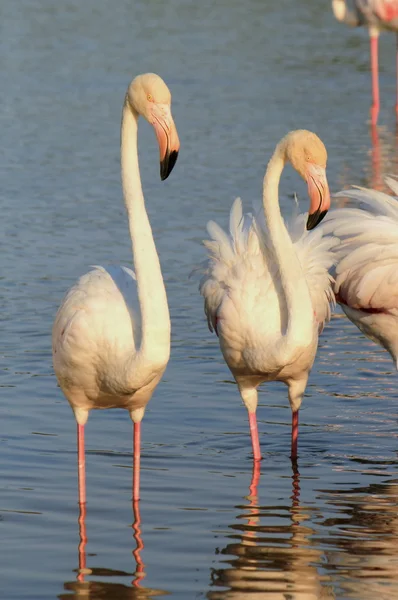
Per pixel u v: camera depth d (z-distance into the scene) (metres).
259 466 10.68
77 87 32.81
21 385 12.63
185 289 16.38
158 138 9.40
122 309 9.62
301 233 11.58
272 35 43.12
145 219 9.39
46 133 27.47
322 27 45.38
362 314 12.93
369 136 27.83
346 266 12.70
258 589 8.06
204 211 20.64
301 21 46.72
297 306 10.47
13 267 17.27
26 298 15.77
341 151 25.95
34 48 39.19
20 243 18.62
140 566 8.43
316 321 11.36
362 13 33.09
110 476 10.30
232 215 11.70
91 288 9.83
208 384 12.95
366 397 12.62
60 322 9.91
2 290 16.14
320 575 8.27
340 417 12.06
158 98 9.38
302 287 10.50
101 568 8.39
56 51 38.62
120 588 8.07
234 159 24.88
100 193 22.25
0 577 8.23
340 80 35.56
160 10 49.00
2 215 20.42
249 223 11.72
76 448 11.01
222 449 11.16
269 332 10.76
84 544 8.82
